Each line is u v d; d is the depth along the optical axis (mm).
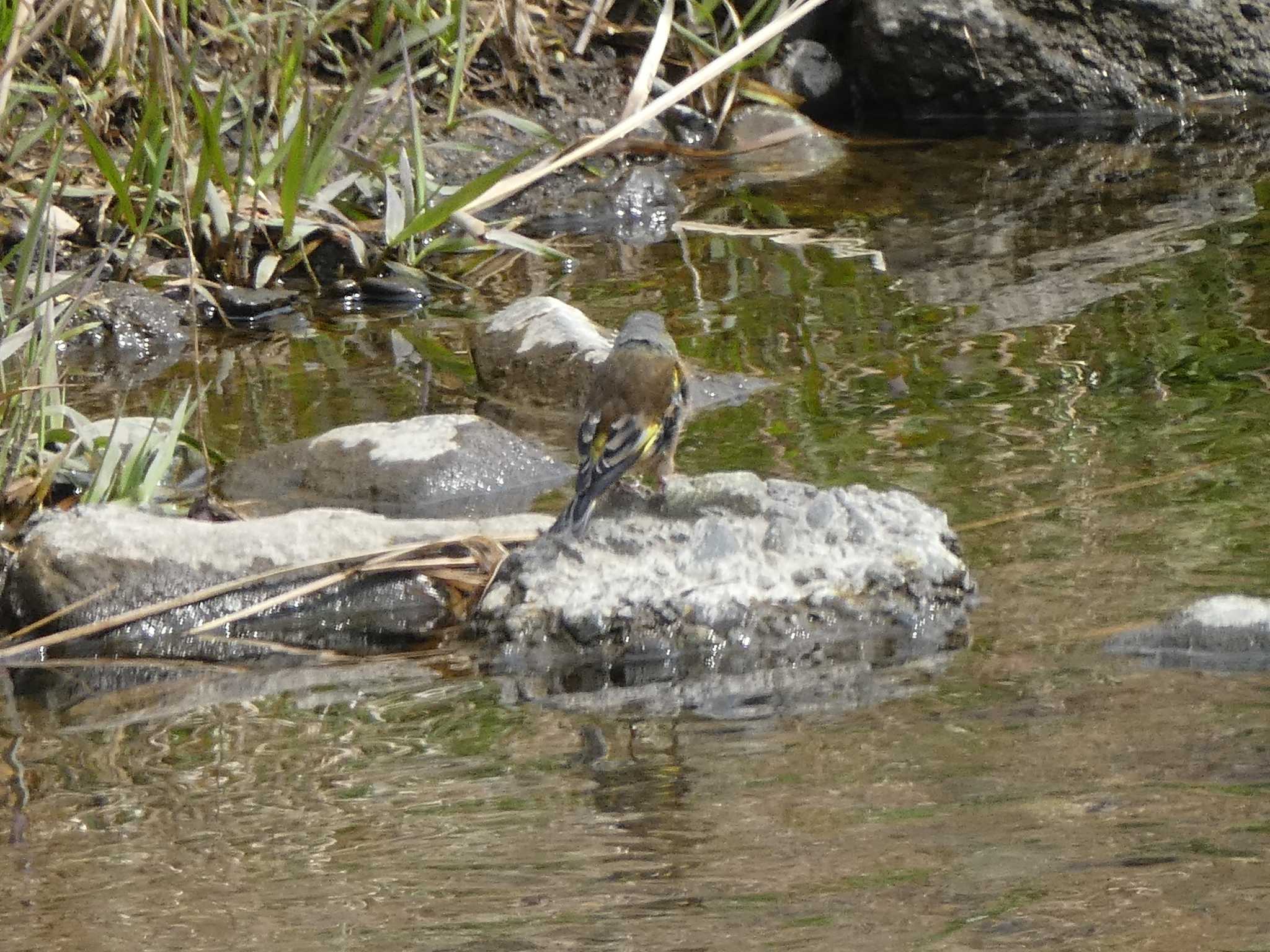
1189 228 16156
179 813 6961
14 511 10492
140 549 9672
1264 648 8039
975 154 20141
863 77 22344
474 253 17062
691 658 8703
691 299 14875
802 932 5547
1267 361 12406
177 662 9023
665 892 5938
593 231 17641
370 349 14305
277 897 6082
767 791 6816
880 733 7387
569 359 13039
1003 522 9844
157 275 15625
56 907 6105
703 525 9297
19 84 15992
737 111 20719
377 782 7199
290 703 8297
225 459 11688
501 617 9086
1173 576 8953
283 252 16156
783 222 17344
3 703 8500
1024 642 8359
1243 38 21859
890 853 6133
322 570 9688
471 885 6082
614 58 20906
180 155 15688
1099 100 21828
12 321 11422
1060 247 15789
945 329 13625
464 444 11508
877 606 8906
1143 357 12680
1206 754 6879
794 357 13133
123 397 13023
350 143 16734
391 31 19297
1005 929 5465
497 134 19172
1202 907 5551
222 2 18156
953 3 21797
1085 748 7027
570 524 9016
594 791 6934
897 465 10797
